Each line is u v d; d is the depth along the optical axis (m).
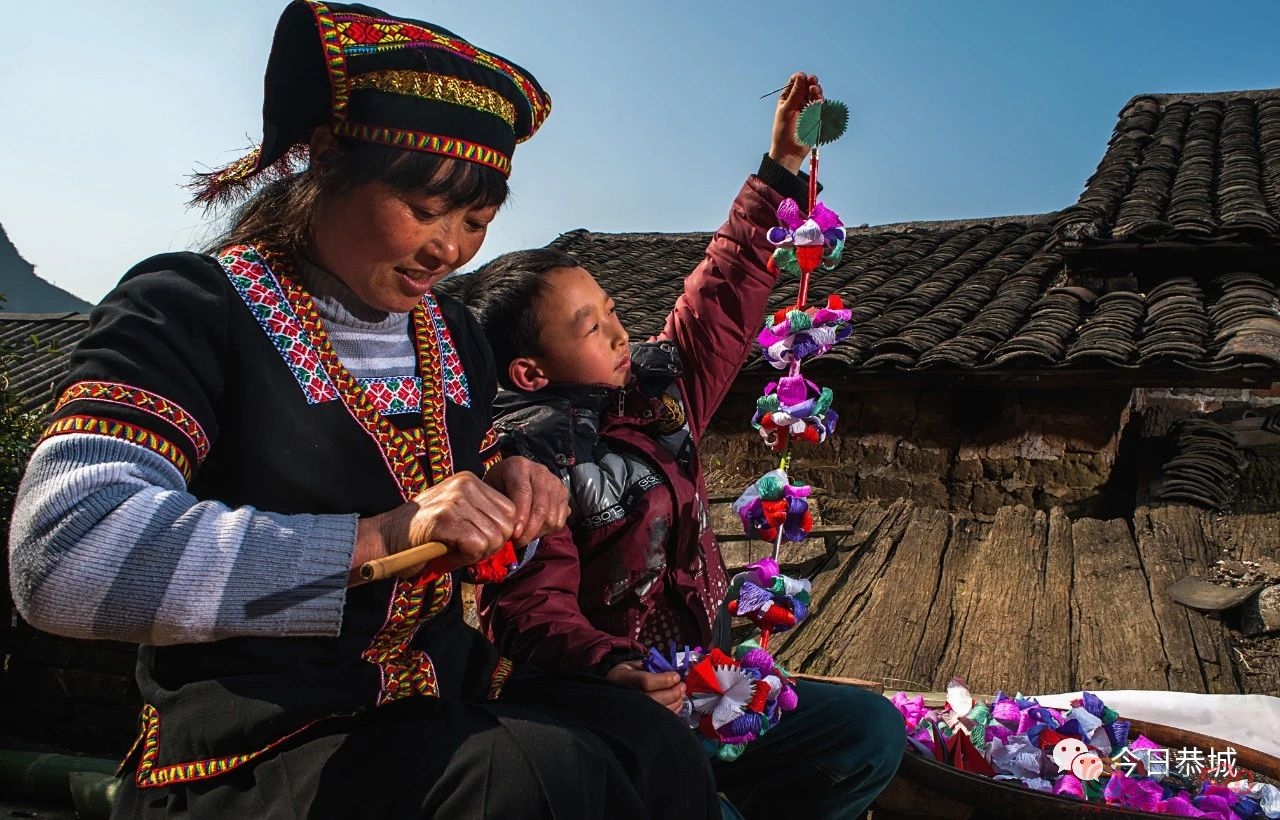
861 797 1.93
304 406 1.38
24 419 5.80
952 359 5.67
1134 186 7.24
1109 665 3.66
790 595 1.98
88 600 1.14
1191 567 4.27
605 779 1.28
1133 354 5.40
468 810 1.20
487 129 1.38
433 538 1.21
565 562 1.83
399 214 1.36
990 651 3.80
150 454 1.23
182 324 1.32
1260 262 6.20
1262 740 2.89
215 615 1.16
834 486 6.09
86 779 3.53
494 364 1.72
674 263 9.41
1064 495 5.66
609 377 2.02
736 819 1.78
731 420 6.48
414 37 1.37
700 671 1.72
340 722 1.32
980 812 2.11
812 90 2.18
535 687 1.55
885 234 9.16
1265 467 5.39
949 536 4.73
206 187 1.51
